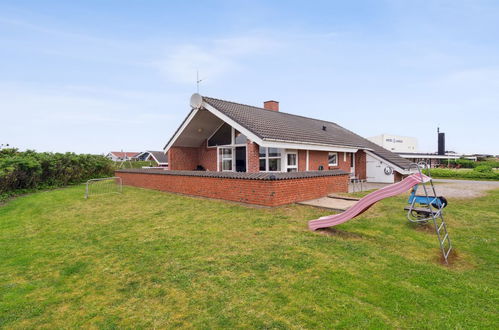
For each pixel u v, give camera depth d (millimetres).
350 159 20516
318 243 6086
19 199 13719
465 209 9547
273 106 20828
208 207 9828
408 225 7520
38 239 7125
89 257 5773
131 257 5652
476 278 4547
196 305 3842
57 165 18500
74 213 9953
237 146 15938
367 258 5277
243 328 3316
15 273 5098
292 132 14758
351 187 17266
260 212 8836
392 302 3801
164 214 9172
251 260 5234
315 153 16375
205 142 18062
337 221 6695
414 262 5125
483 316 3496
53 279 4836
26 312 3844
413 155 33188
